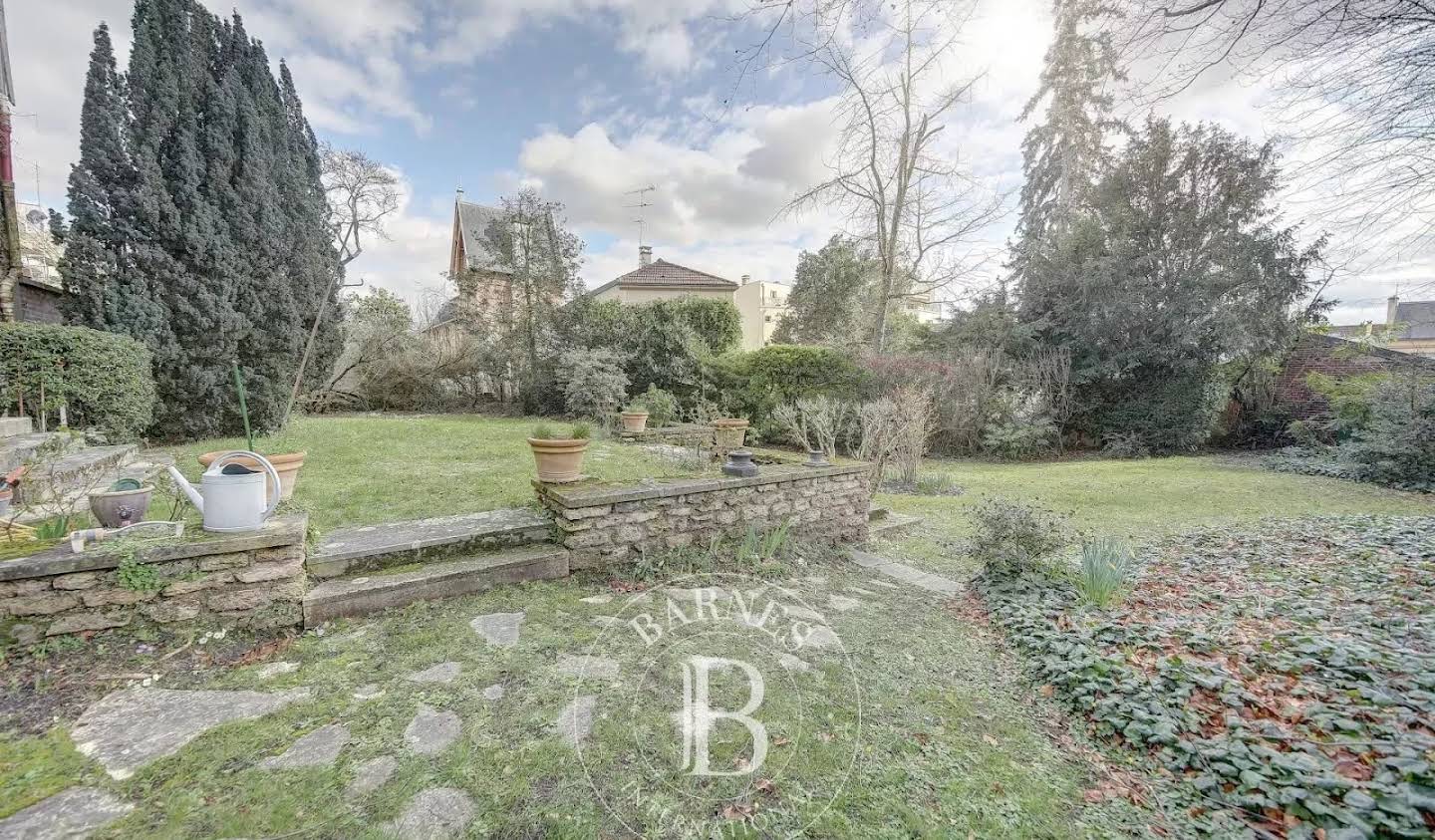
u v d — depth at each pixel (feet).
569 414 42.75
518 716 7.13
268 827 5.21
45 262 35.70
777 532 14.26
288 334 27.45
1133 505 21.90
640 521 12.80
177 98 23.00
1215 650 9.09
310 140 31.83
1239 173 34.42
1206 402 37.37
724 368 42.42
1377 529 16.49
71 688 7.29
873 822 5.75
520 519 13.07
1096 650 9.34
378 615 9.75
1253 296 34.50
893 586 13.32
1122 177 38.06
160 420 24.30
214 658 8.20
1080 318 38.70
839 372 36.88
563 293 48.78
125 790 5.60
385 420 40.29
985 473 30.83
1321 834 5.34
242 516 8.99
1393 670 8.00
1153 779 6.55
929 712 7.91
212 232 24.00
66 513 10.42
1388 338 39.55
